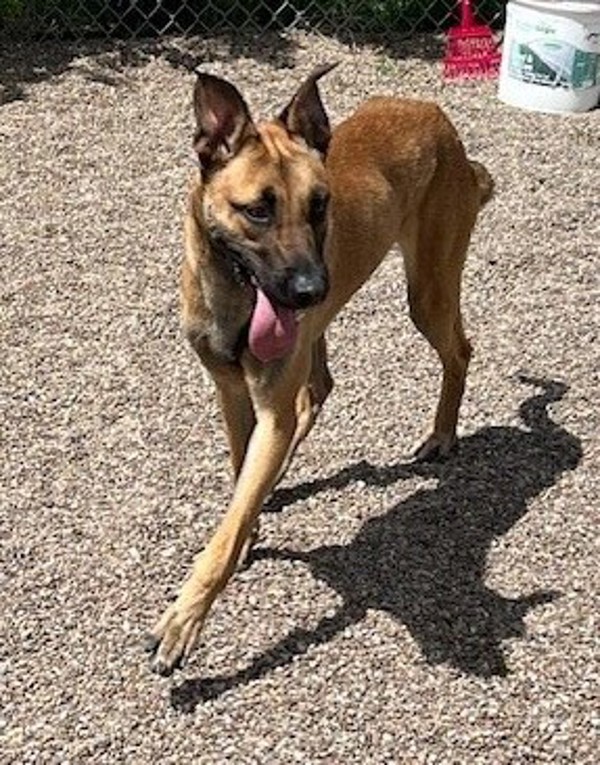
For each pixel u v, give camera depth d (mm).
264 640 1706
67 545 1873
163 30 3895
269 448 1645
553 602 1783
